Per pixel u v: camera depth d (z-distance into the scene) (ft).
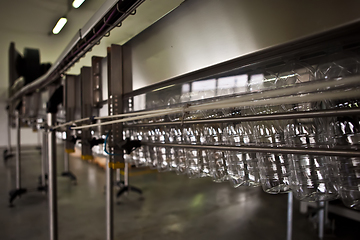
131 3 2.67
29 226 8.82
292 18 1.87
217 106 1.99
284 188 2.41
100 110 5.21
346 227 8.77
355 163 2.02
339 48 1.83
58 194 12.30
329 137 2.19
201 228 8.71
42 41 11.30
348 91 1.36
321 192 2.21
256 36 2.15
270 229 8.65
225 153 2.89
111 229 5.83
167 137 3.65
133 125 3.82
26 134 31.22
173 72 3.24
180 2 2.98
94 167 18.86
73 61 5.21
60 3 6.14
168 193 12.63
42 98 11.55
